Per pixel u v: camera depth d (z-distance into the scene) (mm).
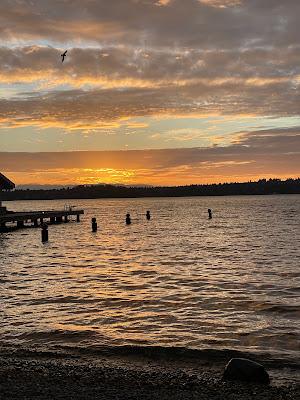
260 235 41500
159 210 114688
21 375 8305
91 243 36281
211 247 32375
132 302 14609
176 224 60281
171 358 9312
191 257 26828
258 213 85812
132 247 33156
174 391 7500
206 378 8125
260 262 24125
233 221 64062
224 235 42531
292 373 8422
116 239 39781
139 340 10562
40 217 47094
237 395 7281
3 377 8203
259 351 9672
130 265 23641
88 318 12602
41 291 16562
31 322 12188
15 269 22578
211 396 7266
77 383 7895
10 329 11508
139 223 63688
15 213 49281
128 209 130500
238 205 139000
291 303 14109
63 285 17781
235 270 21344
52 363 9023
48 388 7652
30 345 10234
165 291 16406
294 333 10922
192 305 14133
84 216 89875
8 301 14898
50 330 11391
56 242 37094
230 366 8117
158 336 10875
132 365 8945
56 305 14242
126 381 7984
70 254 29094
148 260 25688
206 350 9719
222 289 16625
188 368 8750
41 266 23578
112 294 15891
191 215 84812
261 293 15766
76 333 11117
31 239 39281
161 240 38500
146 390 7562
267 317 12516
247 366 8023
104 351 9750
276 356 9344
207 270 21484
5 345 10250
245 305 14000
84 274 20609
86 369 8633
